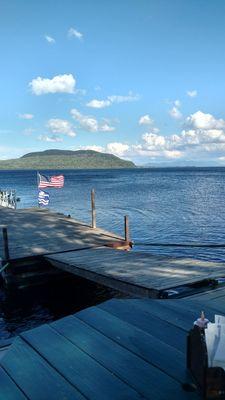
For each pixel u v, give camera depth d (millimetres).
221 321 3232
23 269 12328
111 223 30719
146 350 3900
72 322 4699
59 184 25875
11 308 11812
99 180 117562
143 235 25500
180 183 96375
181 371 3457
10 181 120938
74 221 20875
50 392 3191
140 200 50344
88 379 3373
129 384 3275
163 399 3055
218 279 8680
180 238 24422
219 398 2973
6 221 20969
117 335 4285
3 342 4516
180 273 9320
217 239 24000
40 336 4297
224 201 47688
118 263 10977
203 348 3000
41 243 14570
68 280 13047
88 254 12523
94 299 12500
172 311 5105
